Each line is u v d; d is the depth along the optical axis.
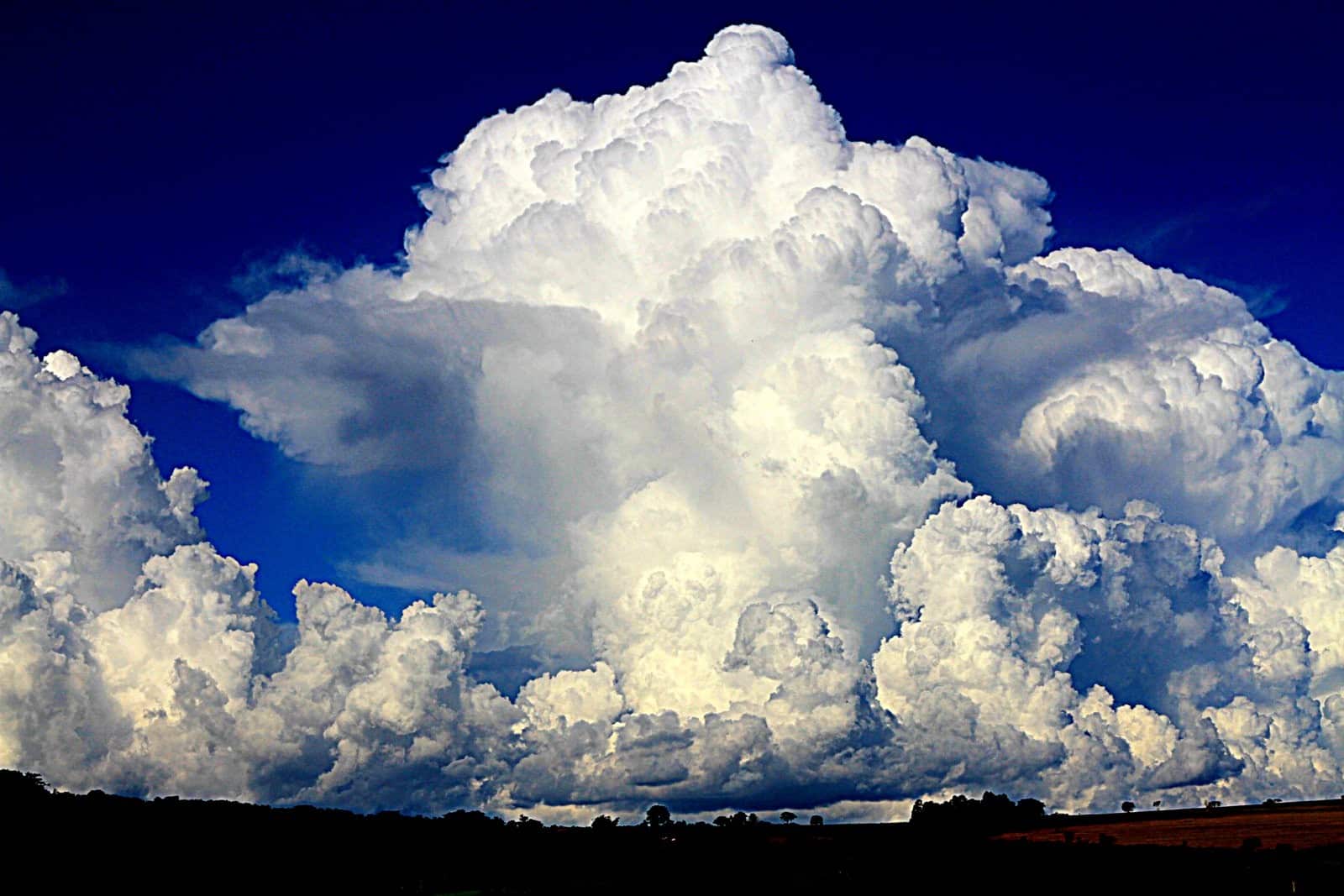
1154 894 151.25
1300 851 165.12
